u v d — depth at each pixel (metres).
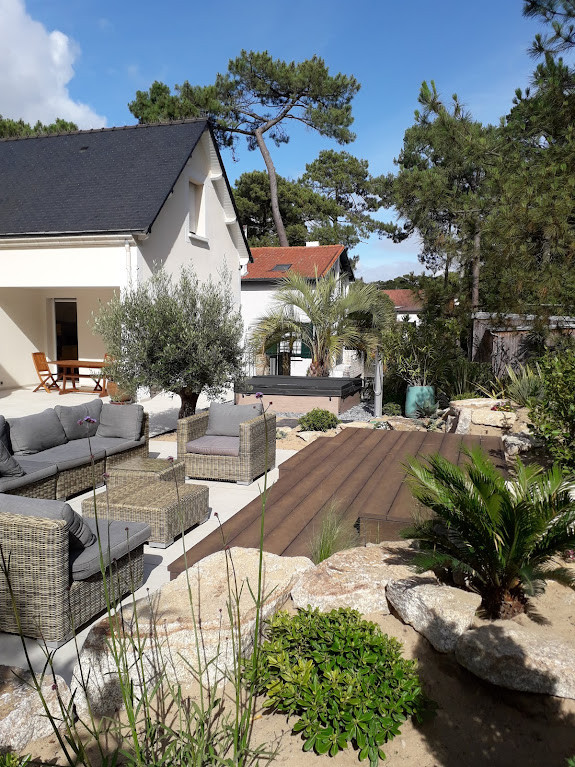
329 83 26.36
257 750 2.16
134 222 12.88
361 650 2.74
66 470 6.83
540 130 10.89
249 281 21.14
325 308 15.02
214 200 17.16
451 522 3.31
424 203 13.55
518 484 3.87
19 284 13.92
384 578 3.47
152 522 5.46
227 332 10.00
